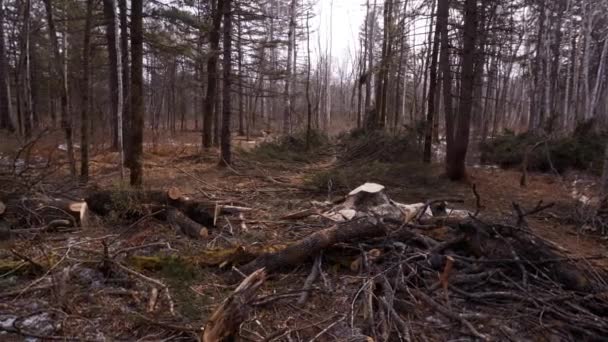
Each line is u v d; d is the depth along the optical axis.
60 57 8.70
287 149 17.22
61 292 3.54
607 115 23.34
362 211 6.70
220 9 12.38
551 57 22.27
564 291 3.92
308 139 18.36
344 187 9.70
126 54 12.65
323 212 6.95
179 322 3.38
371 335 3.38
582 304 3.78
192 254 4.86
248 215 7.01
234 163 13.09
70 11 10.73
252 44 15.88
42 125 20.06
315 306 3.92
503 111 27.80
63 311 3.44
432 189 9.84
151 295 3.70
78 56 13.96
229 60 12.53
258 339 3.27
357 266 4.60
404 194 9.28
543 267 4.25
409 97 28.41
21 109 20.08
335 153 18.55
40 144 12.27
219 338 2.90
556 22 21.14
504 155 13.78
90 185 7.96
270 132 26.92
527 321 3.57
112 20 9.37
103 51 15.51
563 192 9.60
